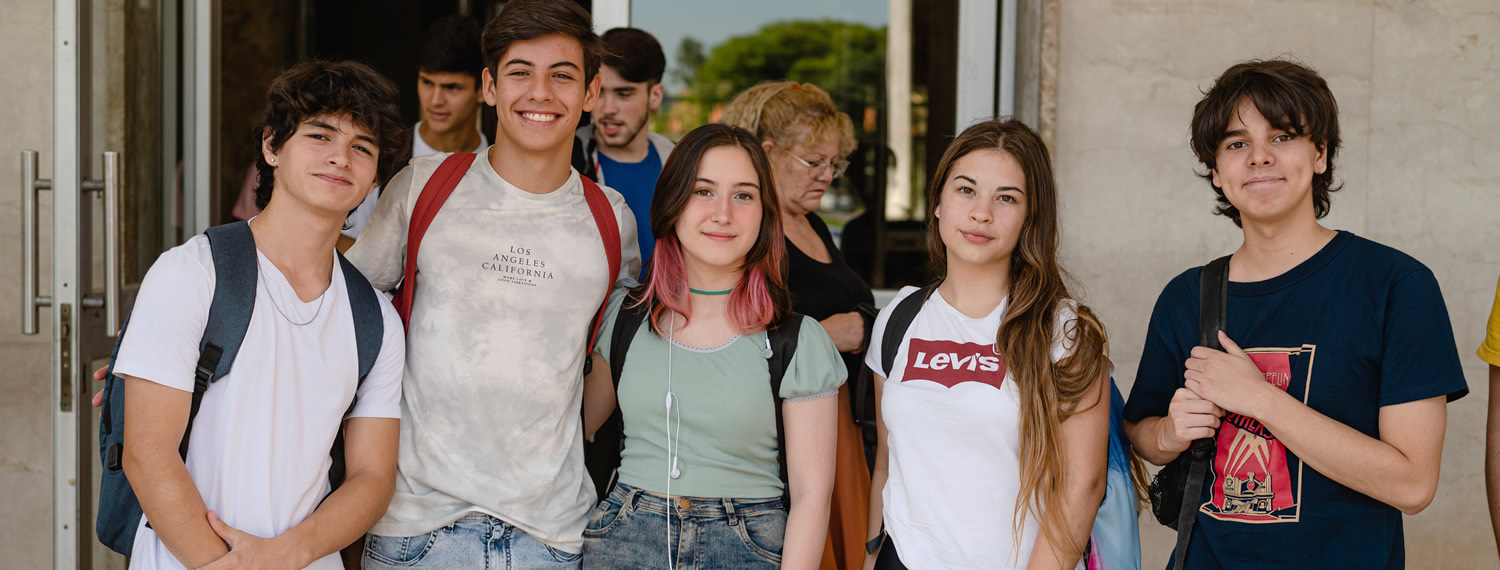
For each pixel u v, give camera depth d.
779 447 2.13
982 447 1.96
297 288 1.91
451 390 2.06
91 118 2.63
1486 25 3.25
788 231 2.76
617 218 2.27
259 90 5.21
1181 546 1.98
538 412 2.09
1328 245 1.92
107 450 1.82
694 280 2.17
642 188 3.42
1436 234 3.28
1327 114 1.89
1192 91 3.26
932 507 1.97
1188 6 3.25
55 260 2.52
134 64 3.14
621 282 2.30
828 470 2.09
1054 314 2.00
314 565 1.92
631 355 2.14
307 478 1.89
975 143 2.07
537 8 2.07
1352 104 3.26
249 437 1.82
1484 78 3.26
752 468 2.09
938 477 1.98
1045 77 3.21
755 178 2.12
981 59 3.46
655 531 2.05
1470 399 3.28
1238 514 1.91
